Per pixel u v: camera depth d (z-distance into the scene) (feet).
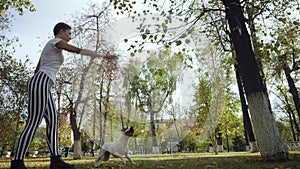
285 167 12.35
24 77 38.29
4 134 41.04
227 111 64.18
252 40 22.36
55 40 9.84
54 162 10.17
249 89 16.55
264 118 15.87
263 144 15.76
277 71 31.12
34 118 9.51
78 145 41.37
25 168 9.45
